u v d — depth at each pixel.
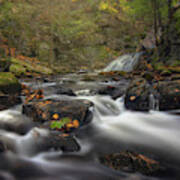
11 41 14.15
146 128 2.59
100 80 7.43
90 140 2.14
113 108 3.46
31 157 1.67
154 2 10.38
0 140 1.76
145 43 14.55
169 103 3.09
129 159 1.62
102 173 1.46
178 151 1.88
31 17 17.47
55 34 19.08
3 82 3.39
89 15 23.58
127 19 20.61
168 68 7.96
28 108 2.61
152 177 1.39
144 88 3.47
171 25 9.91
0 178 1.36
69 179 1.40
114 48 21.12
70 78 8.65
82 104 2.73
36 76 9.73
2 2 14.98
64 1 23.02
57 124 2.23
